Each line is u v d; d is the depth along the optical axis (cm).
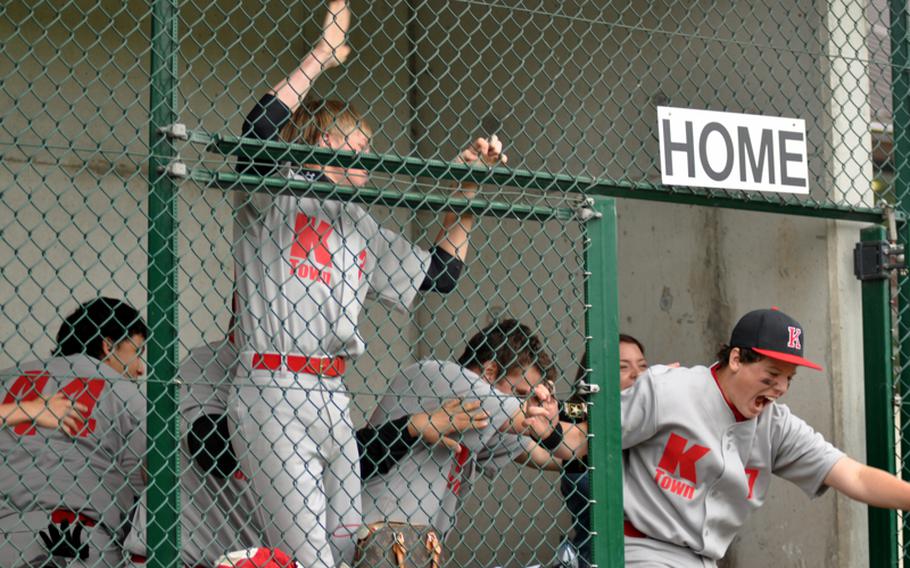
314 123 1429
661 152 1568
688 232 2084
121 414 1505
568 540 1577
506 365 1609
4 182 2109
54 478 1466
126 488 1506
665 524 1526
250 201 1393
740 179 1606
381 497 1539
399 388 1636
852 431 1845
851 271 1875
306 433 1330
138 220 2255
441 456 1570
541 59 2306
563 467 1554
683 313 2089
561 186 1505
